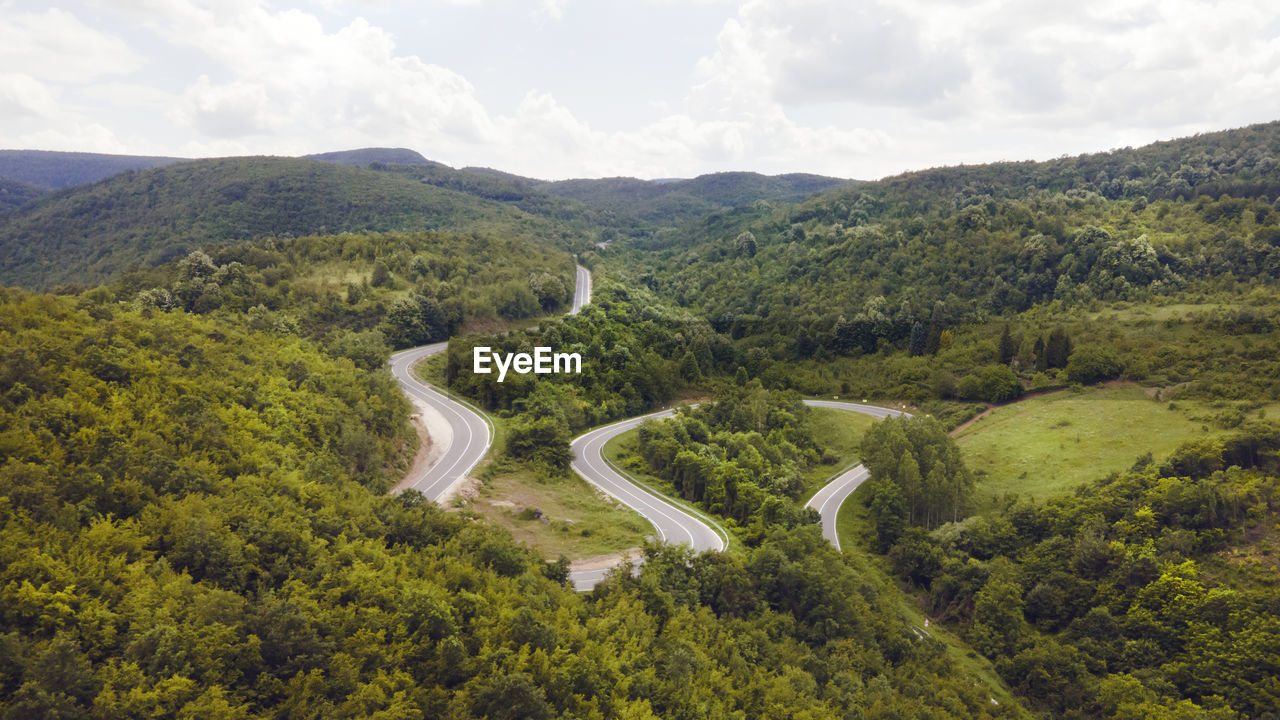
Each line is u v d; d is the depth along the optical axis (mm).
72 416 53594
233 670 38000
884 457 103812
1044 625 78000
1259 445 83562
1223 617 67250
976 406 130500
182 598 40406
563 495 86375
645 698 48312
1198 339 126750
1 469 43562
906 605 85312
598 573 66938
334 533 53219
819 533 87188
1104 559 78875
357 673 40219
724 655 56844
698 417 123312
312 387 84812
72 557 40188
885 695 58719
